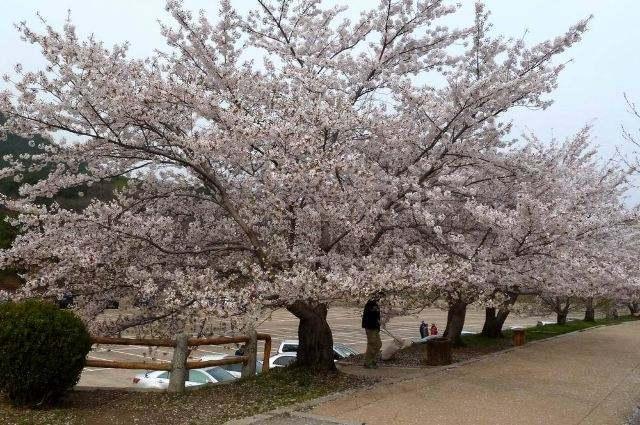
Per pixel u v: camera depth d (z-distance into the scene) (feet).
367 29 30.91
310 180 21.93
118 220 24.58
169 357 63.57
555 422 20.62
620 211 39.58
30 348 21.29
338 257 24.49
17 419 19.85
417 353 42.60
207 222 29.01
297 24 30.96
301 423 19.29
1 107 22.27
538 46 29.81
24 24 21.61
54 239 24.00
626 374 32.86
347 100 27.73
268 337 31.19
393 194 25.76
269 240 24.98
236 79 24.93
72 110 23.29
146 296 24.58
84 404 23.12
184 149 24.90
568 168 38.42
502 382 28.84
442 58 32.68
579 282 31.17
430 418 20.48
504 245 27.14
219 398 23.81
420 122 29.14
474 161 28.35
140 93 22.09
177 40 26.99
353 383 26.76
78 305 26.53
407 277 23.02
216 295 21.13
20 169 25.75
